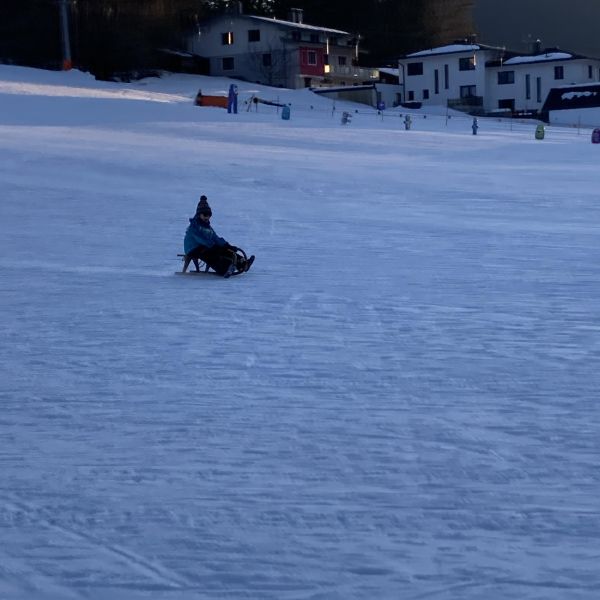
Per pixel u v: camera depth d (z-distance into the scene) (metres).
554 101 175.12
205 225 26.69
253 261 28.11
